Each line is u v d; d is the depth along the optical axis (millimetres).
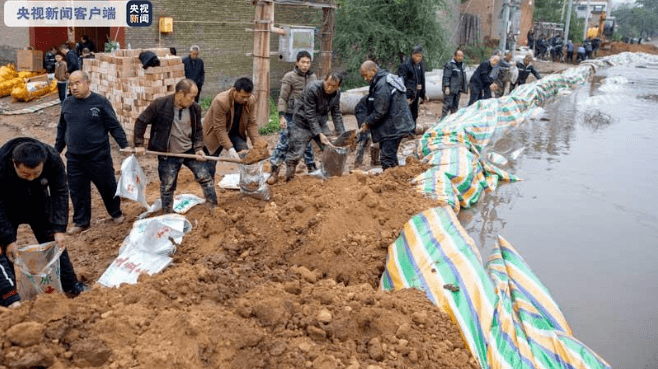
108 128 5816
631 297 4395
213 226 5055
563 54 34688
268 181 6809
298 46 11234
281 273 4266
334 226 4914
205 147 6125
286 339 3113
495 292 3994
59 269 4082
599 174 7586
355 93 13352
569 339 3656
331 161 6547
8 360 2611
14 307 3131
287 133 6777
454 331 3584
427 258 4395
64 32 17734
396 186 6172
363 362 3113
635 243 5383
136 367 2697
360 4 18328
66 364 2693
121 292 3422
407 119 6926
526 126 10695
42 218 4277
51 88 14914
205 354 2887
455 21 28281
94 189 7449
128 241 4875
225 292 3629
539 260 4945
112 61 10414
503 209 6227
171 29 14352
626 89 16672
